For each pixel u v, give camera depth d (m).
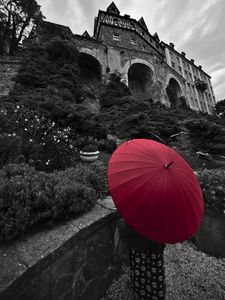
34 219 1.55
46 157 3.74
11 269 1.11
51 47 13.11
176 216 1.04
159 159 1.25
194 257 2.42
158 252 1.41
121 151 1.50
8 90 9.63
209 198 3.51
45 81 10.71
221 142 7.56
